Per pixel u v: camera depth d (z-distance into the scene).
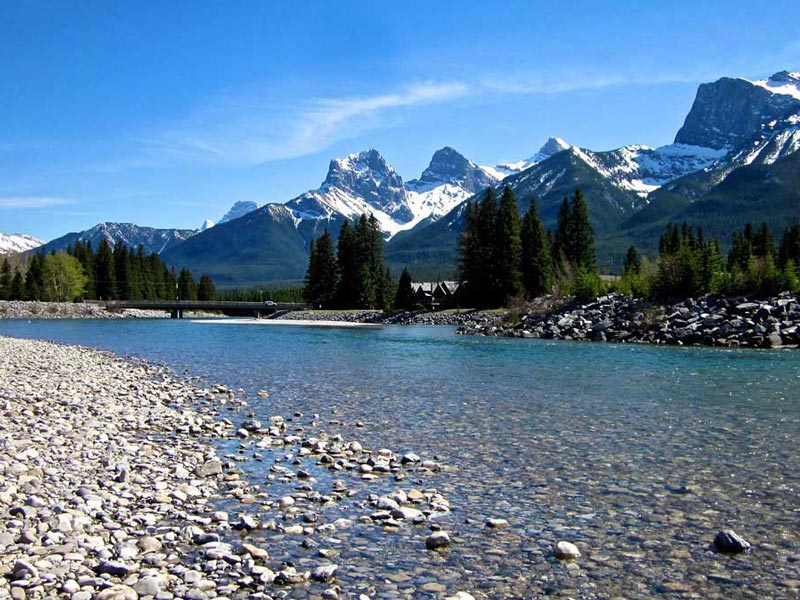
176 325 101.88
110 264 168.50
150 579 8.02
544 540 9.94
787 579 8.56
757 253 131.38
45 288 154.12
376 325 97.69
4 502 10.44
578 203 117.19
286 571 8.53
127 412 20.64
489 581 8.52
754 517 10.91
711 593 8.18
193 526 10.12
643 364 34.84
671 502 11.71
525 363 36.03
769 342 45.31
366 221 130.50
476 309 103.38
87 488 11.73
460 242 111.44
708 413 20.19
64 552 8.73
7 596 7.36
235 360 39.78
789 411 20.45
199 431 18.05
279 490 12.59
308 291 140.00
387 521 10.62
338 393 25.47
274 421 19.69
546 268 104.88
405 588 8.28
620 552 9.48
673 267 62.06
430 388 26.52
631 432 17.58
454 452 15.62
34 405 20.28
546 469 14.00
